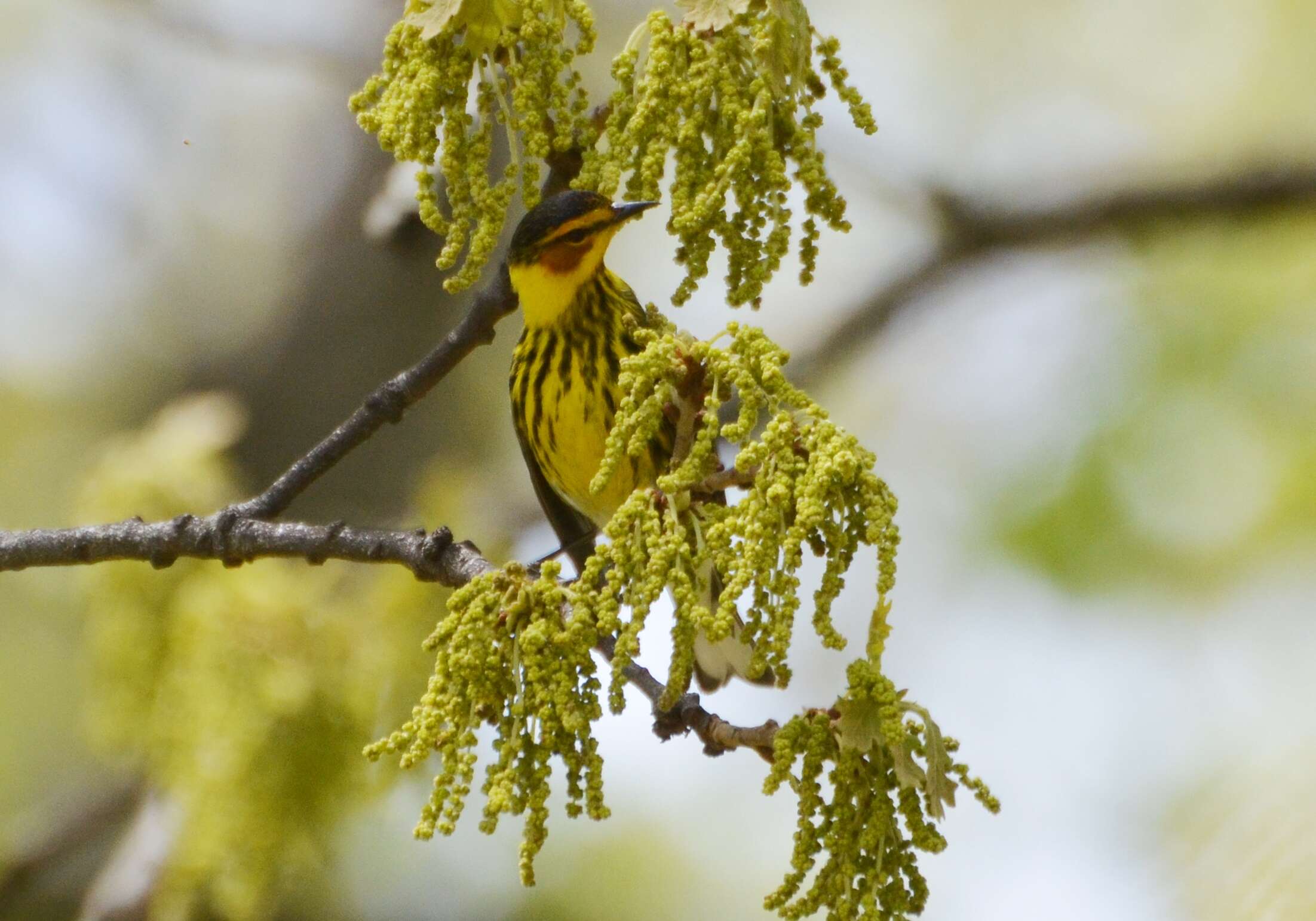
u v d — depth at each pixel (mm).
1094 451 13297
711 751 5234
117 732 9297
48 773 14164
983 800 4324
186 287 14984
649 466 7383
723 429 4410
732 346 4633
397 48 5320
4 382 15742
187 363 14734
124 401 15391
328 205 14422
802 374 16062
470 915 13664
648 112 4961
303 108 15078
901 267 16312
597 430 8133
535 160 5660
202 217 15078
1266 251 14922
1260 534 12930
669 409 4863
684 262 5016
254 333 14336
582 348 8078
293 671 9070
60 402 15789
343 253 14031
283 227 14633
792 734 4328
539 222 7957
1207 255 15344
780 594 4203
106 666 9234
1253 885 6000
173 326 14922
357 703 9141
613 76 5152
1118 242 15812
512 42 5211
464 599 4461
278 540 6234
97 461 14297
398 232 7738
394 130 5195
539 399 8242
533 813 4277
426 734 4340
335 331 13875
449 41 5254
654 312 5773
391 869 13156
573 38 14375
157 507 10000
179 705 9039
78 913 13062
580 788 4324
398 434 13672
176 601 9266
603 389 8070
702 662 7199
